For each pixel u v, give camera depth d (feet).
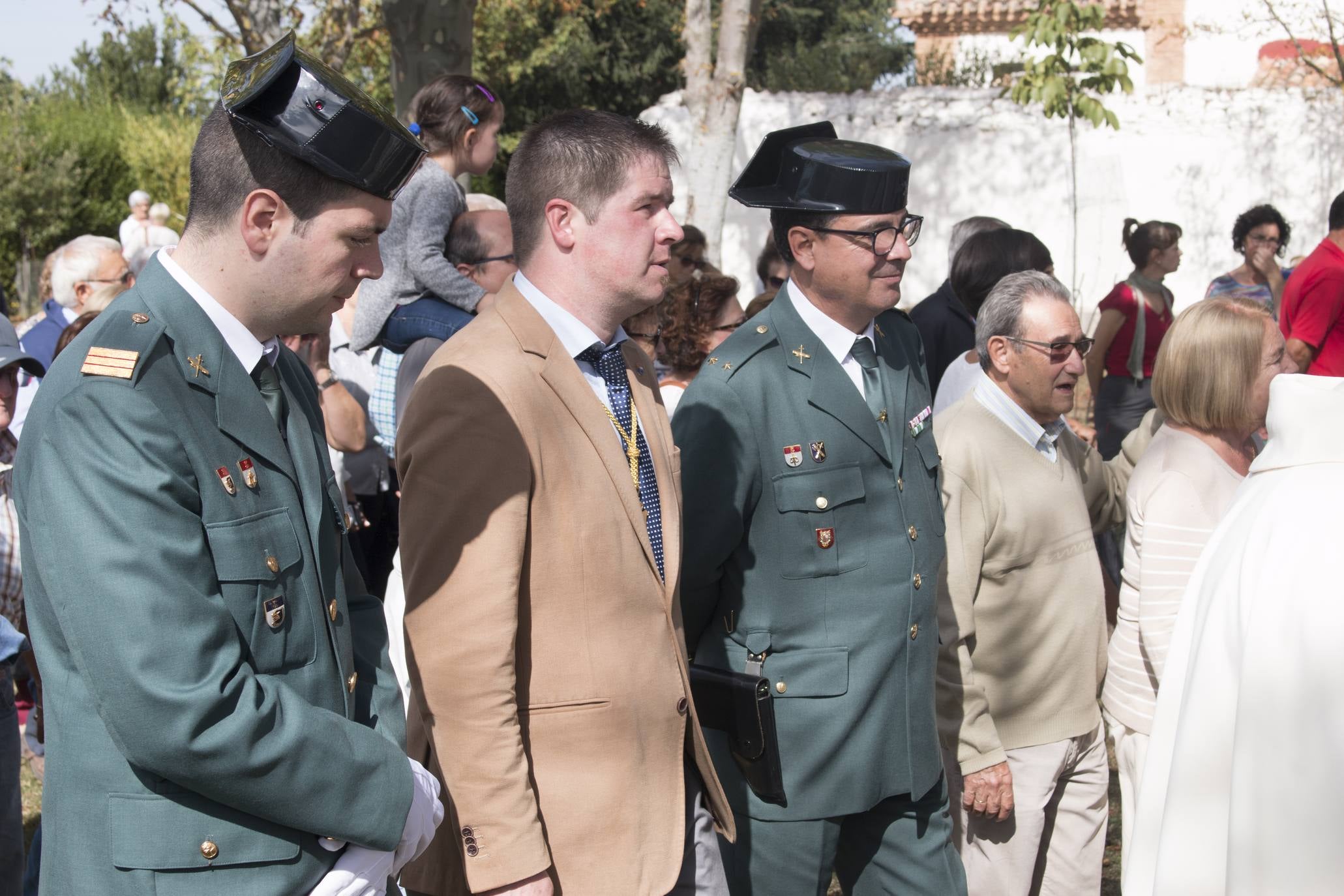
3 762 9.50
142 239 47.70
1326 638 5.89
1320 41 46.11
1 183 68.44
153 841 5.07
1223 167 41.93
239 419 5.35
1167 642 8.86
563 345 6.92
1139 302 21.67
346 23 32.45
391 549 14.96
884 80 67.92
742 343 8.37
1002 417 9.66
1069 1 32.14
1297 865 5.94
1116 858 12.89
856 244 8.05
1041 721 9.62
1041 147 42.96
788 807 8.18
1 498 10.41
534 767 6.63
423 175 12.67
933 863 8.54
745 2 29.86
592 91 77.10
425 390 6.59
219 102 5.36
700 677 8.13
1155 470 9.12
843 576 8.20
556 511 6.63
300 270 5.38
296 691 5.41
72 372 5.06
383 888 5.62
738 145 45.06
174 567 4.92
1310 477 6.26
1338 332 17.17
